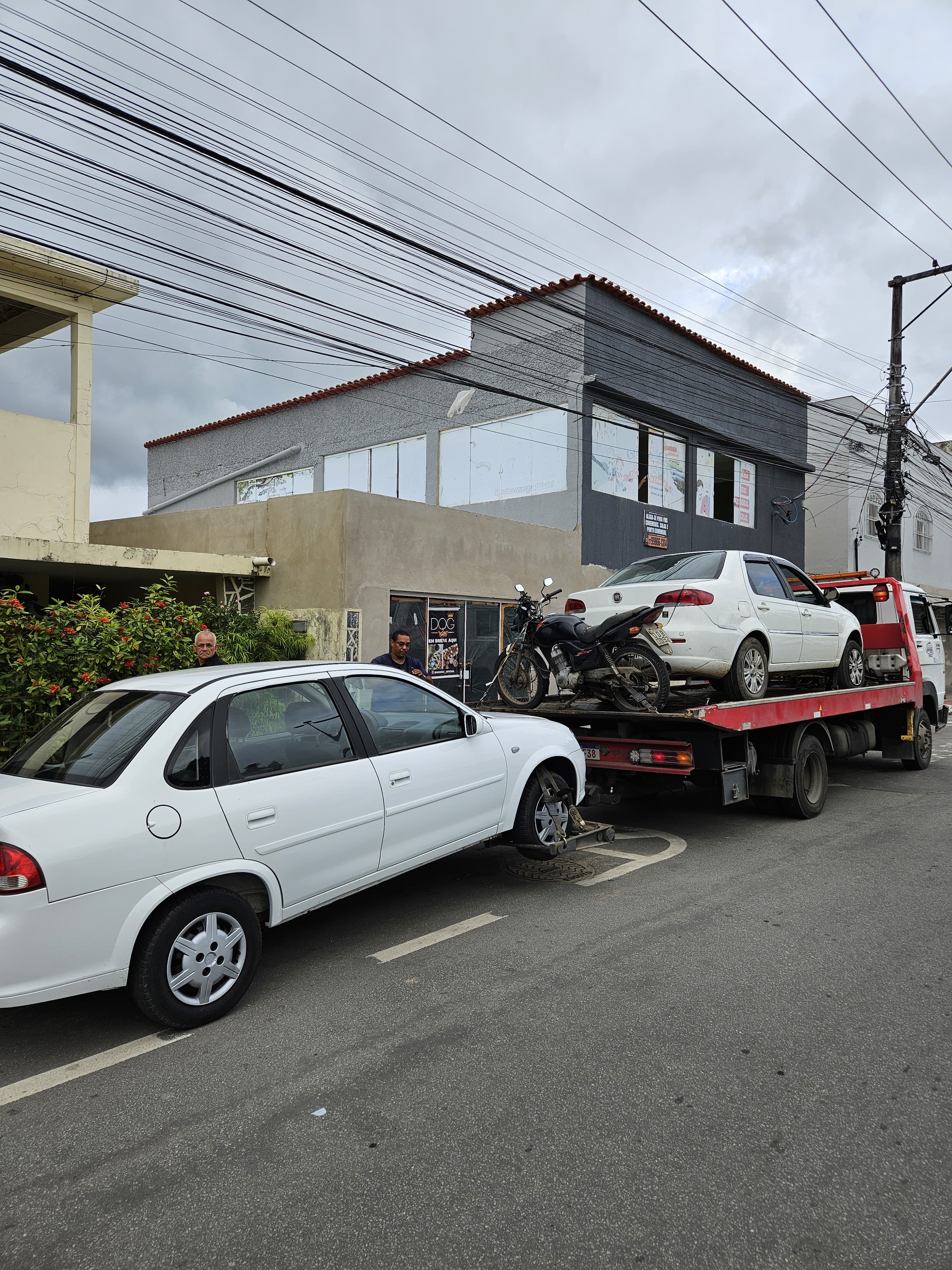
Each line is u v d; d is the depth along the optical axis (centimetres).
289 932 514
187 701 416
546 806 606
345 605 1180
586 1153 287
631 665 708
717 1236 247
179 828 381
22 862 336
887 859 671
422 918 534
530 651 769
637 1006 401
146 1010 374
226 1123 310
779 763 796
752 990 418
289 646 1170
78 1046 378
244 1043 373
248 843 407
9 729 701
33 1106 327
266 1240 249
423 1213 259
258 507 1309
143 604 832
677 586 727
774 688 904
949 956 463
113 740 406
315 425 2222
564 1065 347
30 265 1095
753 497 2219
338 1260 240
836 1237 247
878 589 1098
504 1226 253
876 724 1113
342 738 471
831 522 2484
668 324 1838
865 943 482
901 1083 332
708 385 1994
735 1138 295
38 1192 274
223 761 411
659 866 650
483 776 550
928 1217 255
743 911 540
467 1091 328
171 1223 257
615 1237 247
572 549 1617
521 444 1753
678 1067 344
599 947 478
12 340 1368
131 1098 330
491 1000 410
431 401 1934
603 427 1712
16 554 1015
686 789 1003
